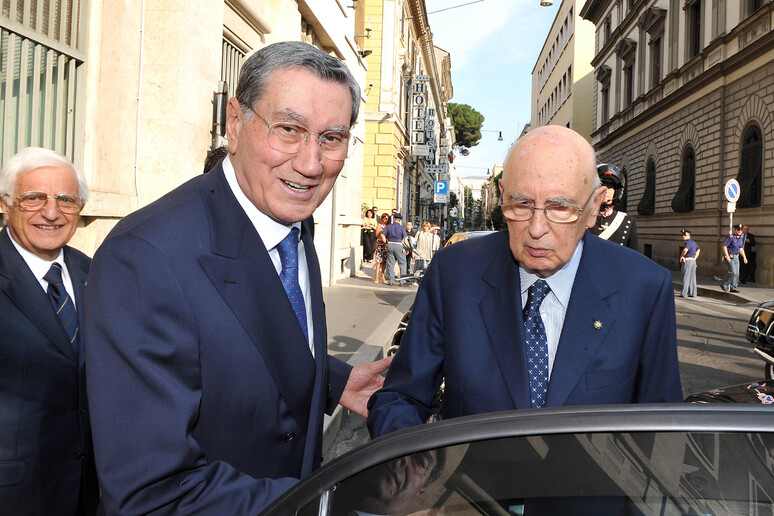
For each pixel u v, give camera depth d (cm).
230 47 757
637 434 100
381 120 2316
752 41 1708
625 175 3067
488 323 165
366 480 107
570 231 150
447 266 177
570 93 4403
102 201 486
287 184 142
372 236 2108
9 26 384
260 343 138
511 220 155
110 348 124
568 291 165
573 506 96
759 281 1706
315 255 169
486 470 102
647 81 2700
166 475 120
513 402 159
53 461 192
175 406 123
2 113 391
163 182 558
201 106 615
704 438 98
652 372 163
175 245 131
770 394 283
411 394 175
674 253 2333
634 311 161
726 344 802
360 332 756
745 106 1800
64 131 462
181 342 127
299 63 138
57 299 203
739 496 92
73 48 461
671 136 2405
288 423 145
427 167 4178
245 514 121
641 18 2759
